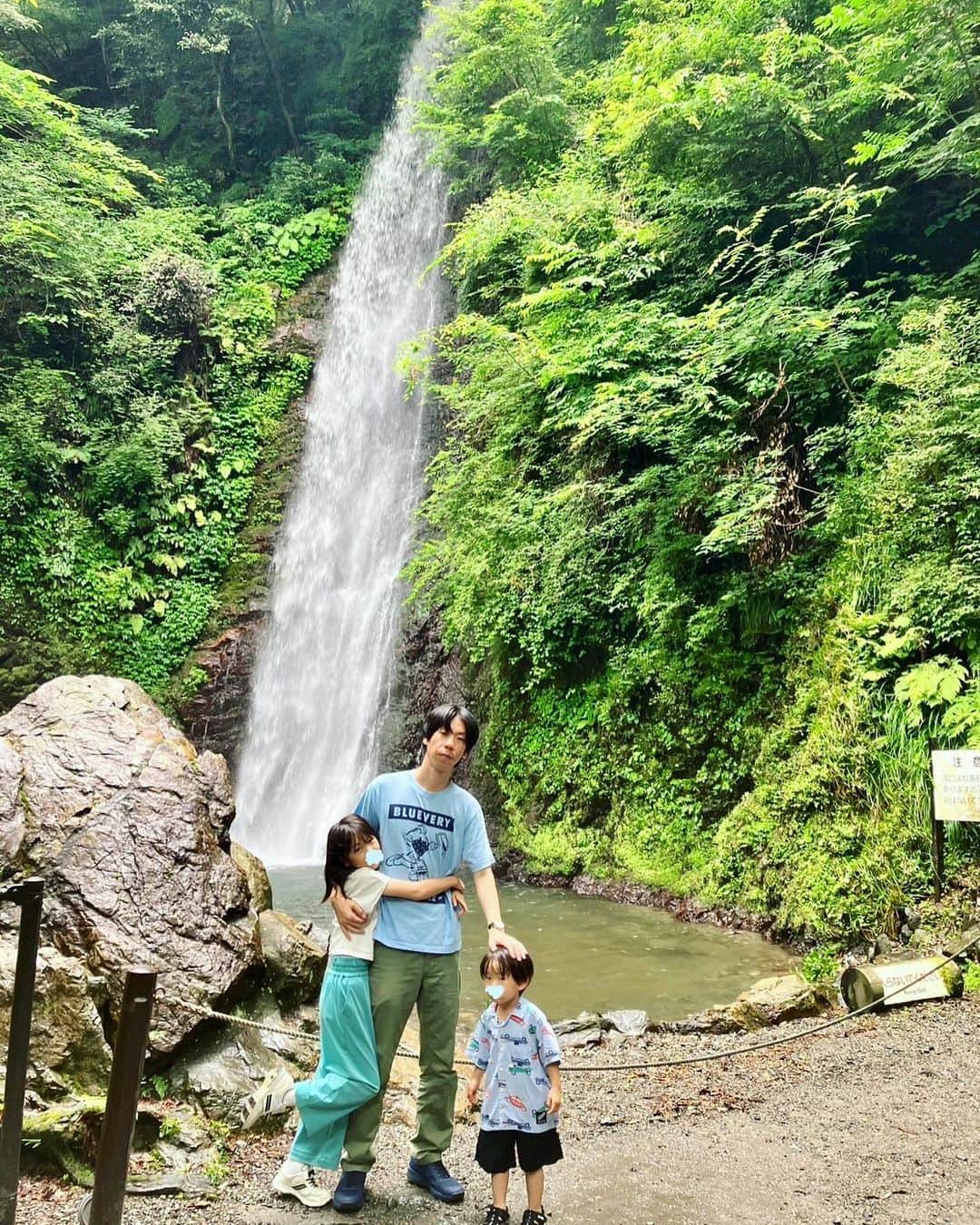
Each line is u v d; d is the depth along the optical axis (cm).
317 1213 362
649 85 1282
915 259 1258
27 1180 392
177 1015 470
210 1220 360
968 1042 552
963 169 1073
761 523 988
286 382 2209
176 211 2398
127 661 1862
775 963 827
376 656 1794
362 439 2166
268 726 1875
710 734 1093
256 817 1781
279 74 2794
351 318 2345
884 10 1004
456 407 1557
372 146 2611
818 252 1248
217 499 2056
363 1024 361
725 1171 398
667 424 1159
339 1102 356
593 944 909
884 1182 378
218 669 1900
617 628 1262
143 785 562
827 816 889
